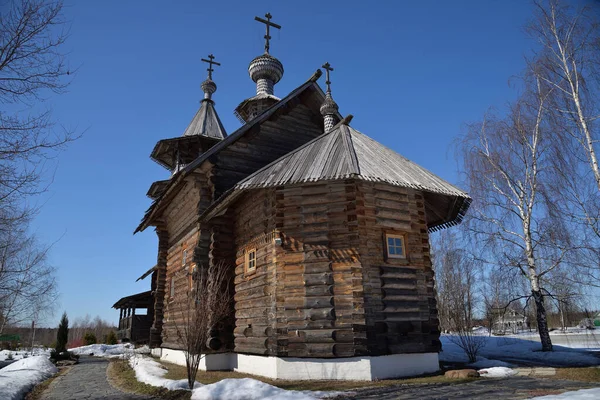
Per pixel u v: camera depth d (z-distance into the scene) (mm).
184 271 16234
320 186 11281
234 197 12008
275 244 11062
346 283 10367
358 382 9461
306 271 10672
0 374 12516
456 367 11828
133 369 14078
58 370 16312
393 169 11781
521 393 7477
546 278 16438
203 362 12914
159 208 18203
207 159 14367
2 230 10039
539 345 17172
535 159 16578
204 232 14195
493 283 17625
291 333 10375
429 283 11391
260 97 19391
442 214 14789
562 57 15688
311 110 17312
